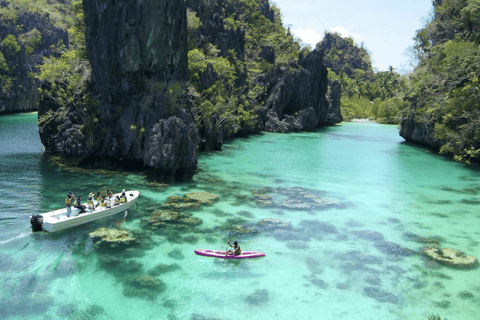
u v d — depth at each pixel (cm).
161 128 3272
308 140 7075
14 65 10400
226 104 6100
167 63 3784
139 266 1722
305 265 1797
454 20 6544
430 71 6300
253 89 8325
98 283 1559
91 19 3472
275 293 1534
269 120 8481
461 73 5338
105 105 3762
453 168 4453
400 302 1495
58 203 2511
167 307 1405
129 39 3459
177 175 3325
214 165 4197
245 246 1983
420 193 3231
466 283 1662
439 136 5241
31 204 2470
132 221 2275
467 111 4928
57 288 1509
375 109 13738
